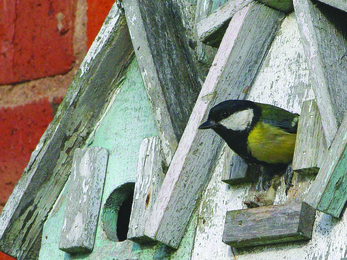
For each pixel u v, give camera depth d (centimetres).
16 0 838
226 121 520
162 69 579
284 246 489
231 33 542
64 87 791
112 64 613
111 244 582
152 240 553
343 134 459
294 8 507
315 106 495
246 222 498
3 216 632
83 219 595
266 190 517
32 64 817
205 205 540
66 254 610
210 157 542
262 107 521
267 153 509
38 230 642
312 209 480
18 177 808
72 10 803
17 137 813
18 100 821
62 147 626
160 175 561
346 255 456
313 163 481
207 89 539
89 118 627
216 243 524
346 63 497
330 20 502
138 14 589
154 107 568
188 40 612
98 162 607
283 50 544
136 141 600
